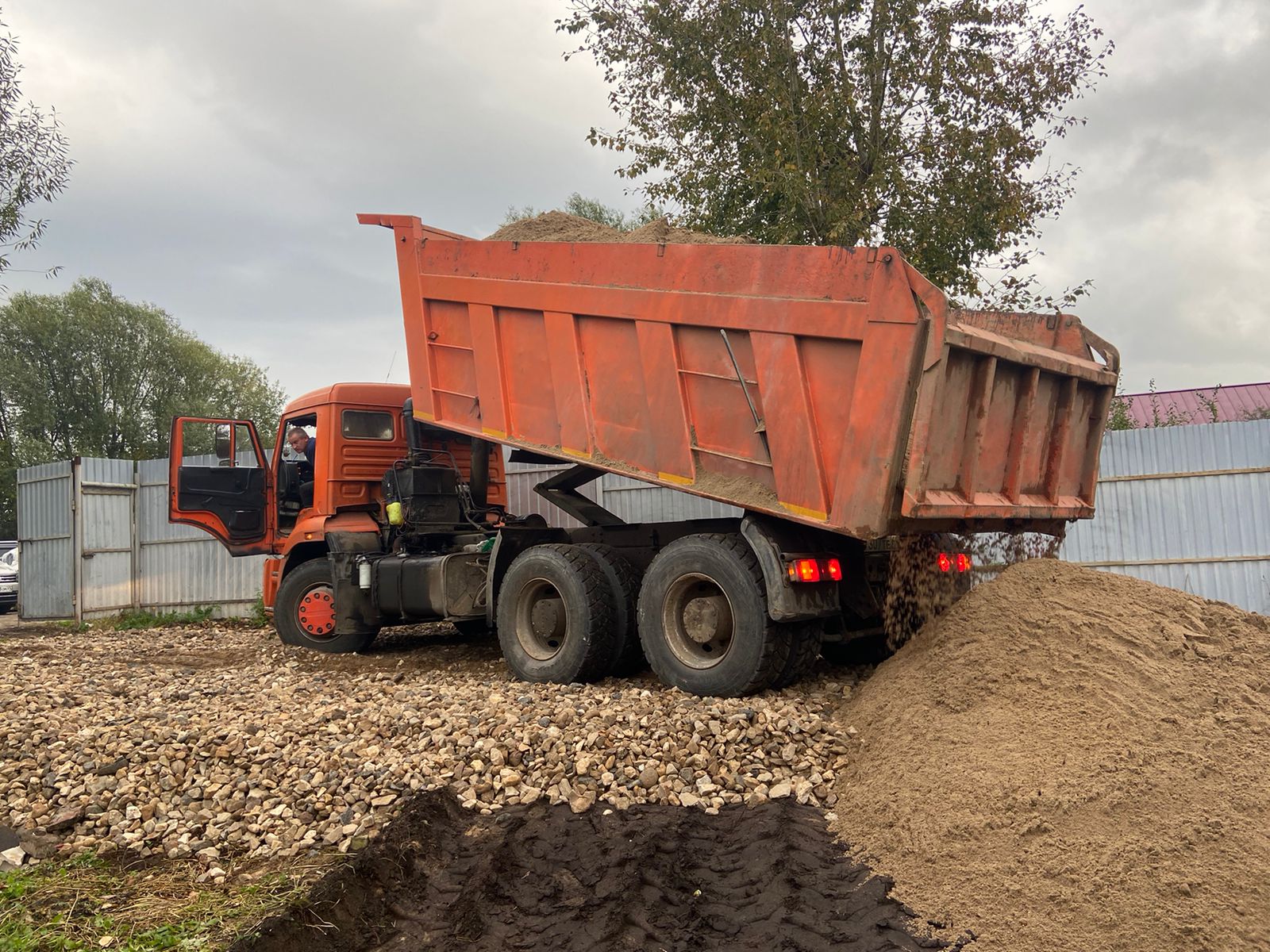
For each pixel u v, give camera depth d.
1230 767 3.56
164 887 3.75
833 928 3.19
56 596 14.55
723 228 12.17
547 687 6.14
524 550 7.30
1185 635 4.48
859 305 4.90
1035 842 3.45
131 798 4.59
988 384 5.05
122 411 35.41
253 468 9.91
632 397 6.09
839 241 10.40
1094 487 6.25
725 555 5.53
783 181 10.73
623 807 4.24
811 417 5.14
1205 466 9.38
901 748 4.30
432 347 7.43
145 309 36.53
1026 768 3.78
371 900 3.62
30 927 3.33
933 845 3.60
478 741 4.87
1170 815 3.38
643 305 5.95
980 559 5.93
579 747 4.69
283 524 9.83
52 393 34.38
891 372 4.74
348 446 9.10
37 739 5.25
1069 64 11.07
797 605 5.28
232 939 3.18
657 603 5.88
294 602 9.30
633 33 11.88
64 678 7.37
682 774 4.47
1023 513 5.54
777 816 4.01
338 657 8.58
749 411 5.49
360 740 5.06
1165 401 22.00
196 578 14.52
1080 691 4.15
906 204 11.09
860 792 4.15
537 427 6.71
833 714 5.10
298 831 4.18
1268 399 21.11
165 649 10.25
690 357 5.77
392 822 4.13
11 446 32.38
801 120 11.19
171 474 9.46
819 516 5.07
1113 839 3.35
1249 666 4.24
